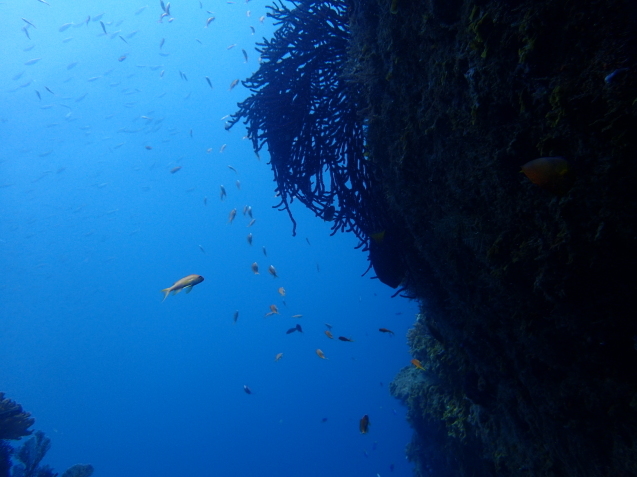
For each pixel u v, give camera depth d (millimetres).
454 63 1083
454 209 1224
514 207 1028
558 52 785
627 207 751
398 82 1264
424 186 1315
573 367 1066
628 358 913
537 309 1092
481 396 1467
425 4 1115
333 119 1773
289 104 1804
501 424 1438
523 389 1271
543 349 1111
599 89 713
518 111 925
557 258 933
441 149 1198
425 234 1406
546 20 778
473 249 1203
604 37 693
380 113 1396
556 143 837
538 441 1271
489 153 1039
